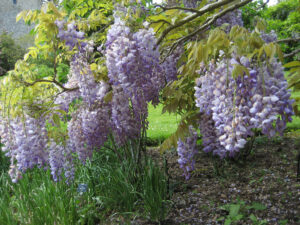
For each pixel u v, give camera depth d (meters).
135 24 2.13
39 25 2.09
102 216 2.49
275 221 2.10
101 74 2.54
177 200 2.62
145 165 2.81
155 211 2.33
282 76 1.33
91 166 3.11
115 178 2.70
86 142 2.61
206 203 2.51
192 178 3.10
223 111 1.45
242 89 1.35
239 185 2.79
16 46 14.01
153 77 2.29
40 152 2.42
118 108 2.40
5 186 2.93
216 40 1.53
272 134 1.28
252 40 1.43
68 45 2.18
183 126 2.48
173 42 2.63
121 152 3.31
